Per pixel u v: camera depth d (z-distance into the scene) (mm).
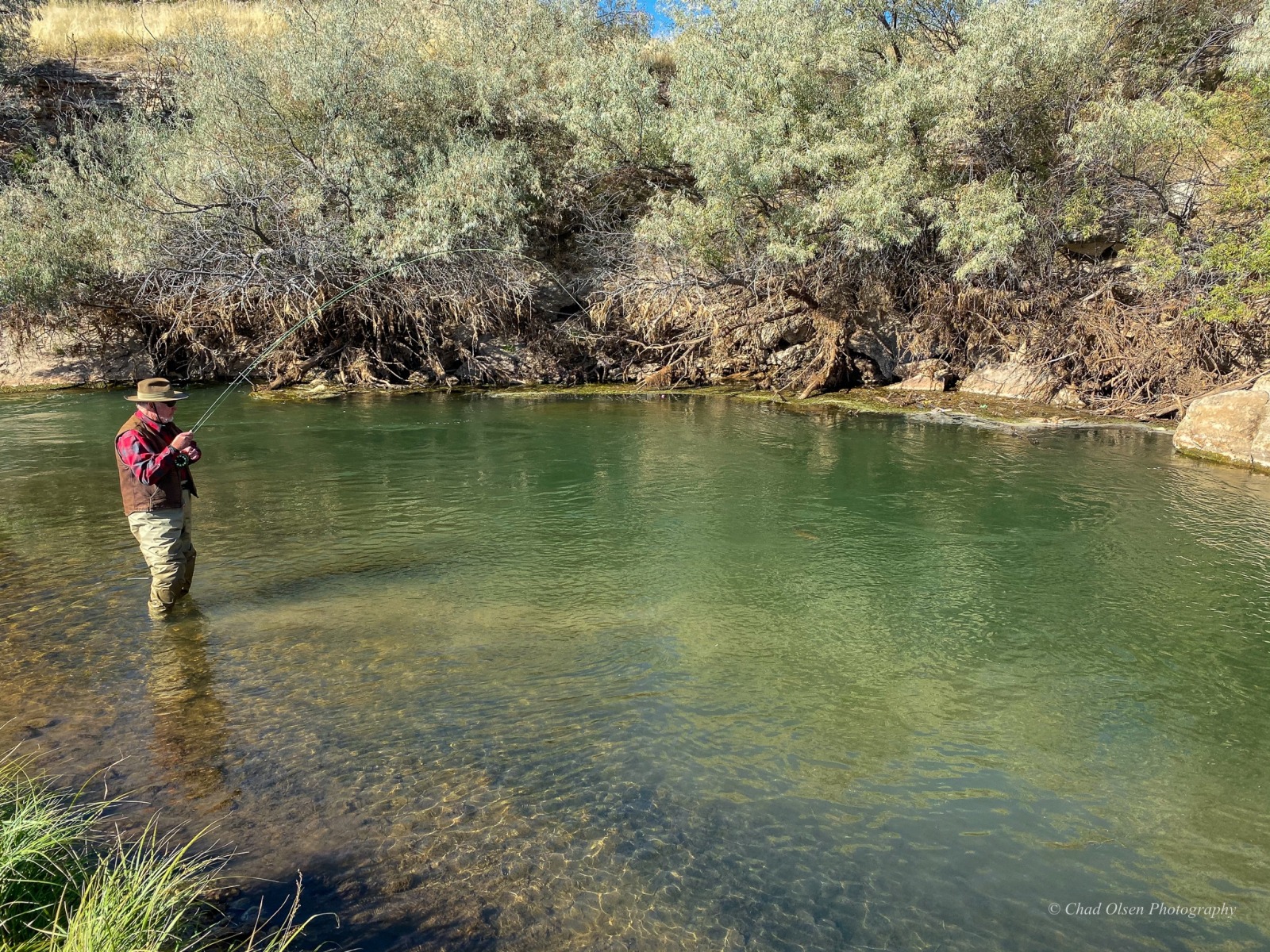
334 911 2934
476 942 2809
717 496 8609
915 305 14805
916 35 14195
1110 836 3459
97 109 18031
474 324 16312
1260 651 5184
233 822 3406
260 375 16766
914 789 3746
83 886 2848
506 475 9453
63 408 13250
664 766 3877
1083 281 13328
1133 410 12633
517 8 17500
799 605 5883
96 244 14977
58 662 4816
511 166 15203
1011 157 13289
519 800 3598
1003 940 2881
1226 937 2926
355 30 16203
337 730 4133
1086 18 12805
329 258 14547
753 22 13406
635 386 16188
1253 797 3748
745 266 14008
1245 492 8648
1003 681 4797
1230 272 11203
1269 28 11055
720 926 2912
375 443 11086
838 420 12711
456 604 5816
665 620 5602
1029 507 8172
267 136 15680
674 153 14023
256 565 6535
